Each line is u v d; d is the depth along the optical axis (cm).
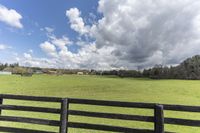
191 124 482
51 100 565
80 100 548
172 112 1659
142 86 5341
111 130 527
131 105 516
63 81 6894
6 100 2111
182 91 4075
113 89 4453
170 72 10800
